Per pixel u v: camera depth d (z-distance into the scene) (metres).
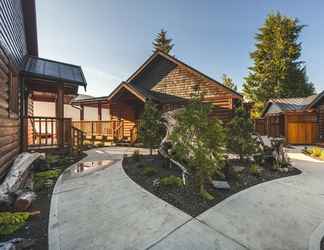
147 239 2.54
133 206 3.46
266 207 3.59
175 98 12.34
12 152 5.46
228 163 5.26
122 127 12.69
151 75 13.56
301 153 10.38
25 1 7.95
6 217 2.86
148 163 6.43
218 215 3.23
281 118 15.73
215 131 3.98
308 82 27.41
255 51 28.41
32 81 8.05
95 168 5.95
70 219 3.02
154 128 7.31
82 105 14.83
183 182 4.52
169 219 3.05
